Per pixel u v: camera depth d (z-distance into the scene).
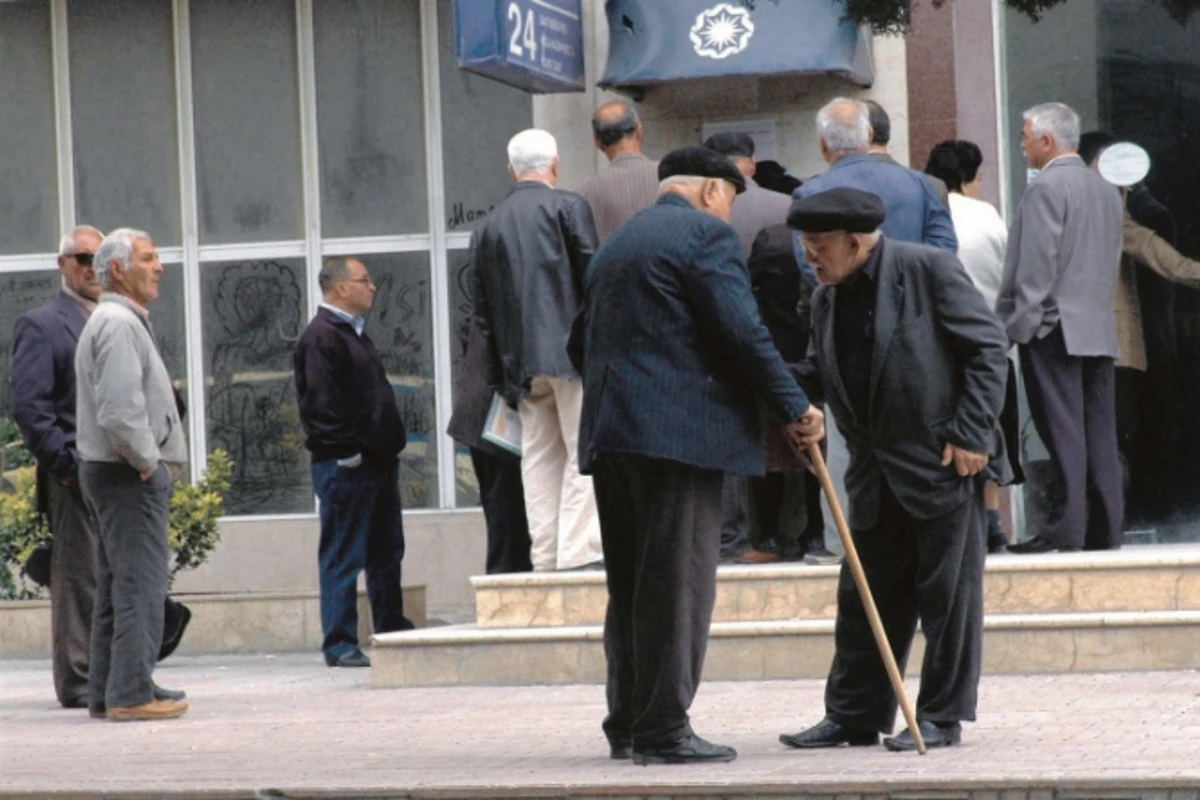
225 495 34.00
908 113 29.45
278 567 33.66
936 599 17.28
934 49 29.33
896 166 23.66
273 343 34.03
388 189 33.81
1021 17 29.66
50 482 24.31
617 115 25.95
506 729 20.05
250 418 34.03
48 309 24.28
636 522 17.19
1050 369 25.09
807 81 29.69
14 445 33.28
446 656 24.64
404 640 24.77
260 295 34.09
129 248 22.59
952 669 17.33
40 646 31.16
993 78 29.55
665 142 30.25
